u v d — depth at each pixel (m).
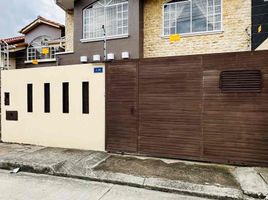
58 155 5.99
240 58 5.05
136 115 5.98
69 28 11.33
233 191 3.92
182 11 8.75
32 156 5.92
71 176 4.87
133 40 8.91
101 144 6.39
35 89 7.23
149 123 5.86
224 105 5.19
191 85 5.47
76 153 6.18
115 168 5.04
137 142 5.98
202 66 5.37
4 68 9.91
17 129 7.49
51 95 7.01
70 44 11.32
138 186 4.35
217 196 3.87
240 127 5.07
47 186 4.38
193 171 4.81
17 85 7.49
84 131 6.59
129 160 5.58
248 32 7.80
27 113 7.34
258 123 4.93
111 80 6.26
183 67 5.54
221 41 8.15
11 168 5.43
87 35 9.86
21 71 7.42
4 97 7.67
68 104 6.80
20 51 16.78
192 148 5.46
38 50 16.44
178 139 5.59
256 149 4.95
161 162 5.41
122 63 6.12
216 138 5.26
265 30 6.99
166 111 5.70
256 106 4.95
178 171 4.82
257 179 4.26
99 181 4.64
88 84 6.54
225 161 5.19
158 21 9.05
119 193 4.07
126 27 9.23
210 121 5.31
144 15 9.26
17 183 4.54
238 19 7.94
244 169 4.84
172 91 5.64
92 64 6.47
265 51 4.88
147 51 9.20
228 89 5.15
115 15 9.41
